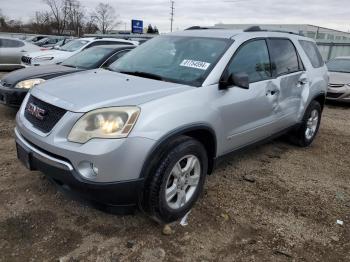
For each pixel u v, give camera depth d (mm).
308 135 5816
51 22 63656
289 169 4816
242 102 3803
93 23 67500
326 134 6906
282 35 4945
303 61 5270
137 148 2746
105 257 2781
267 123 4406
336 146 6113
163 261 2783
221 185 4129
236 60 3828
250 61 4059
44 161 2887
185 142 3074
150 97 3006
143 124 2793
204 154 3352
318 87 5598
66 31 64250
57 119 2889
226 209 3592
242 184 4199
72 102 2893
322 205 3840
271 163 4984
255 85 4027
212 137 3459
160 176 2898
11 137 5418
